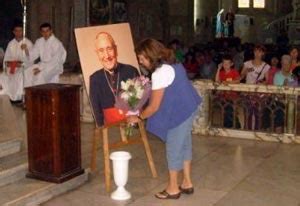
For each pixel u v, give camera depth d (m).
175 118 4.96
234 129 8.06
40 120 5.35
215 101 8.17
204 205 5.09
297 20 24.17
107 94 5.60
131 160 6.72
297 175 6.11
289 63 8.05
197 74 12.18
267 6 27.30
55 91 5.23
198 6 22.33
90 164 6.26
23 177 5.50
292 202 5.20
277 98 7.75
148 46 4.86
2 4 13.02
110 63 5.68
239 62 12.40
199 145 7.55
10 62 10.80
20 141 6.29
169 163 5.17
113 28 5.81
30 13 13.32
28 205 4.98
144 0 18.03
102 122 5.61
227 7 26.23
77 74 9.88
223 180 5.90
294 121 7.67
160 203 5.14
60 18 13.83
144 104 5.50
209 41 21.62
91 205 5.08
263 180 5.91
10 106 9.94
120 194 5.26
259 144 7.64
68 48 13.91
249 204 5.14
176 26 20.47
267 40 26.42
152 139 7.91
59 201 5.18
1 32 13.09
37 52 10.49
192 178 5.96
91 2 14.53
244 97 7.97
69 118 5.48
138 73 5.88
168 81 4.87
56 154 5.34
